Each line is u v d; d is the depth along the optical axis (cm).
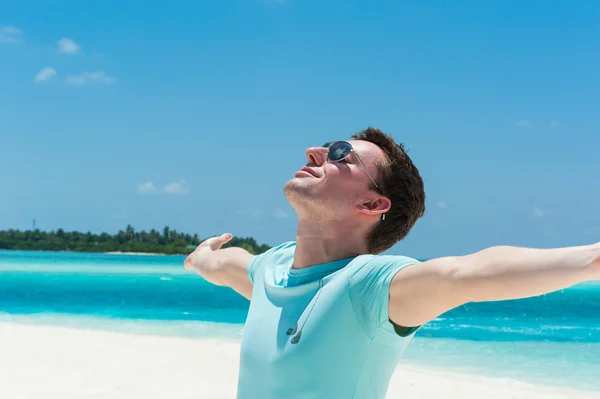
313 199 249
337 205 248
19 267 5966
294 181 256
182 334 1262
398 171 258
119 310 1875
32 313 1736
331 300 226
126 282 3634
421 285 207
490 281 190
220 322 1517
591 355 1114
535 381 869
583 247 182
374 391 233
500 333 1445
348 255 252
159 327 1396
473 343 1254
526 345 1241
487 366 987
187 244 13350
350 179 249
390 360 235
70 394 680
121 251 13712
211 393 702
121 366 848
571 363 1028
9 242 14212
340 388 223
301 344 226
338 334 223
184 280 3941
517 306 2442
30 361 862
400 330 225
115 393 692
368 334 224
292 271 254
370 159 254
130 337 1127
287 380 229
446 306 207
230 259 315
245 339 255
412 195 261
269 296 254
